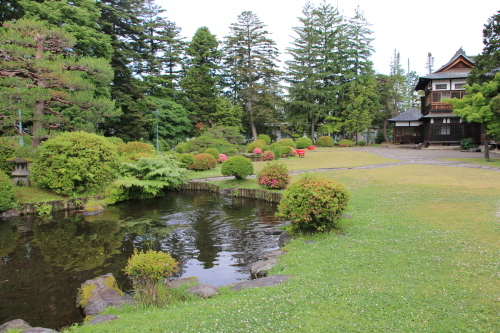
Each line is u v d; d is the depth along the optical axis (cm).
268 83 4525
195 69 3988
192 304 470
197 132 3862
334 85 4638
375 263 572
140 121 2936
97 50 2362
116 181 1443
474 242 651
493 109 1902
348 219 896
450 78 3269
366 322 369
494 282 459
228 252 810
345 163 2336
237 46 4538
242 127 4259
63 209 1296
